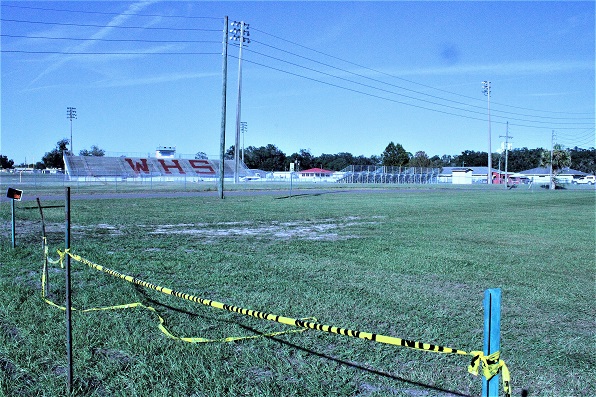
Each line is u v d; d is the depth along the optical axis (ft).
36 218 62.69
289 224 62.18
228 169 301.84
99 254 36.14
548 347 18.45
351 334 10.80
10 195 37.63
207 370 15.51
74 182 203.92
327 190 170.30
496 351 8.94
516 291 27.32
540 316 22.65
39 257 34.35
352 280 29.17
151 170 272.72
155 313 21.38
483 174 386.52
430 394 14.32
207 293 25.26
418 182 308.40
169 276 29.19
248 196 124.06
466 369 16.06
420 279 29.86
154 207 84.89
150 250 39.17
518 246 45.19
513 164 513.04
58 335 18.26
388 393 14.24
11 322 19.97
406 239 48.88
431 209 91.76
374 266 33.81
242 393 14.12
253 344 17.94
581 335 19.99
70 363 14.05
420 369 15.98
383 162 410.72
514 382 15.35
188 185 193.47
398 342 10.21
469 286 28.22
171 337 18.28
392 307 23.21
